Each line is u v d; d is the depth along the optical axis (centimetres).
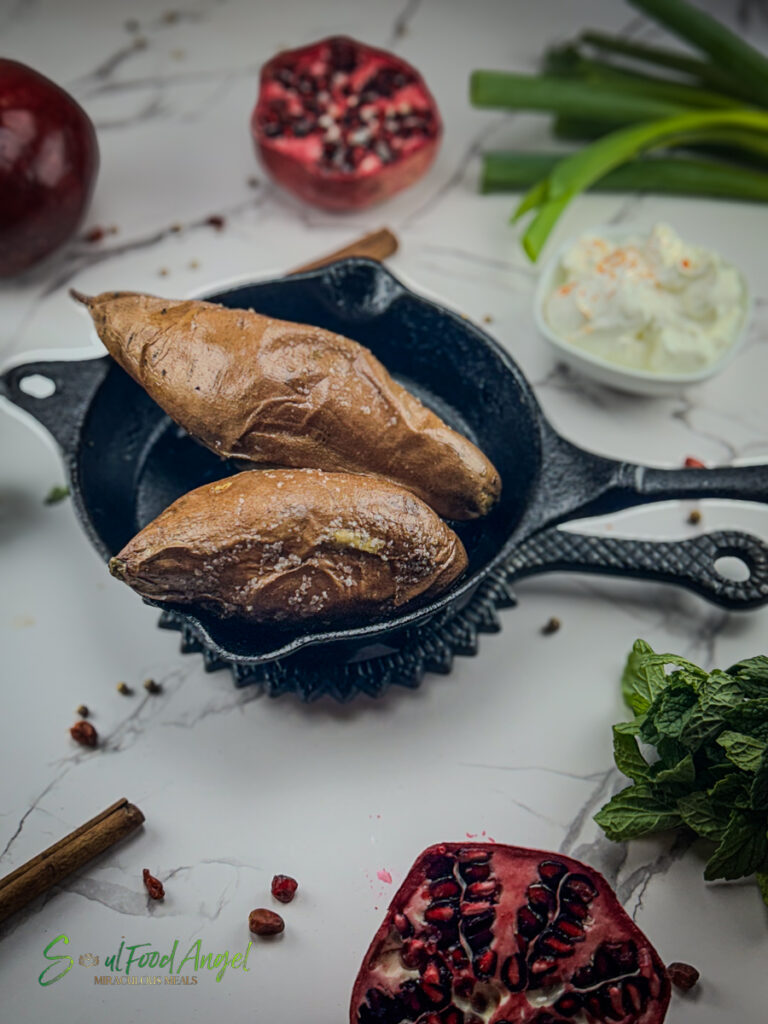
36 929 39
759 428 50
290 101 55
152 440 45
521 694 44
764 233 56
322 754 42
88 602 46
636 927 38
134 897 40
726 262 49
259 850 40
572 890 38
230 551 36
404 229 56
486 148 58
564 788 42
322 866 40
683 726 38
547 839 41
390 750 42
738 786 37
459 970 37
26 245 51
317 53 56
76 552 47
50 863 39
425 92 55
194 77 60
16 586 46
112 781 42
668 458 50
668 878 40
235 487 37
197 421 39
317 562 37
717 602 44
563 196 50
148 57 60
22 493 48
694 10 54
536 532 41
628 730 40
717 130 55
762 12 62
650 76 57
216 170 57
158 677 44
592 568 44
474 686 44
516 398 43
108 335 40
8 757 42
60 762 42
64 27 61
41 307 53
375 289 44
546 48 61
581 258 50
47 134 49
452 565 38
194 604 37
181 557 36
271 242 55
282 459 39
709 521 48
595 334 48
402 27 61
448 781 42
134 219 56
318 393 38
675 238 48
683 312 48
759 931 39
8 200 49
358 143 54
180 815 41
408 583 38
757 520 48
